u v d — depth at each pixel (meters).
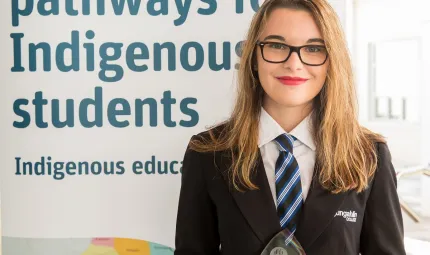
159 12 1.67
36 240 1.71
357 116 1.29
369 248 1.25
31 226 1.71
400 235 1.24
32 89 1.69
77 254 1.71
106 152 1.70
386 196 1.23
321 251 1.18
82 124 1.69
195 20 1.67
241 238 1.21
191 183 1.30
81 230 1.71
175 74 1.69
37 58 1.68
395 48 6.46
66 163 1.70
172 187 1.71
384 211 1.23
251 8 1.67
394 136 6.55
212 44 1.68
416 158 6.39
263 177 1.23
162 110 1.70
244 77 1.27
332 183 1.22
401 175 2.88
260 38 1.23
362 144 1.27
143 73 1.69
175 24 1.67
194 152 1.32
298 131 1.26
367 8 6.52
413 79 6.41
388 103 6.64
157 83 1.69
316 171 1.23
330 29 1.20
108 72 1.69
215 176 1.27
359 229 1.22
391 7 6.36
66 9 1.67
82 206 1.71
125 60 1.68
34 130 1.69
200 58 1.68
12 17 1.67
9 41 1.68
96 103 1.69
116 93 1.69
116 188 1.71
